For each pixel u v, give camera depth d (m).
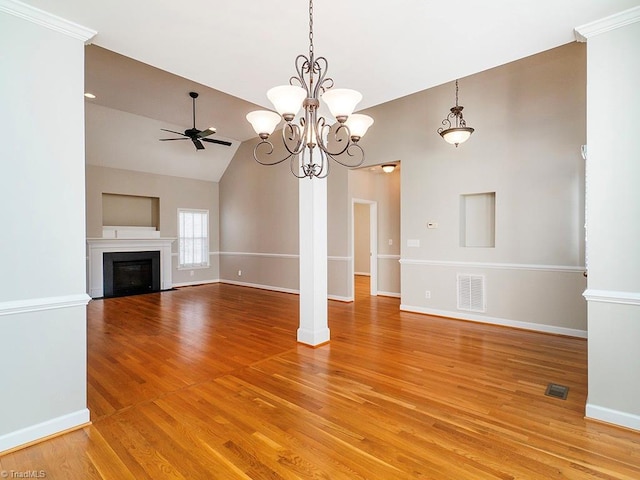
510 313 4.58
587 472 1.80
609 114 2.22
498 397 2.64
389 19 2.21
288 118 1.98
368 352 3.67
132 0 1.99
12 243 2.03
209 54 2.67
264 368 3.25
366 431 2.19
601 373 2.27
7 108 2.01
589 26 2.24
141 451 2.00
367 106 3.77
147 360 3.47
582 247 4.05
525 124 4.41
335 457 1.93
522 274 4.47
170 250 8.04
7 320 2.01
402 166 5.58
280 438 2.12
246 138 8.04
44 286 2.14
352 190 6.48
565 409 2.45
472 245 5.09
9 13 2.01
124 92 5.41
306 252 3.94
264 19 2.21
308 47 2.55
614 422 2.22
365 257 10.03
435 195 5.21
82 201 2.31
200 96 5.57
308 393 2.72
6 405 2.00
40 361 2.12
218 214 9.13
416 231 5.44
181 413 2.42
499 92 4.59
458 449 2.00
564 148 4.14
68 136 2.24
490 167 4.69
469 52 2.63
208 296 7.09
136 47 2.56
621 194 2.19
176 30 2.33
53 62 2.18
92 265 6.88
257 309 5.87
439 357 3.50
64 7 2.06
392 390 2.77
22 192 2.07
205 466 1.87
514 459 1.91
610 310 2.23
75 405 2.24
